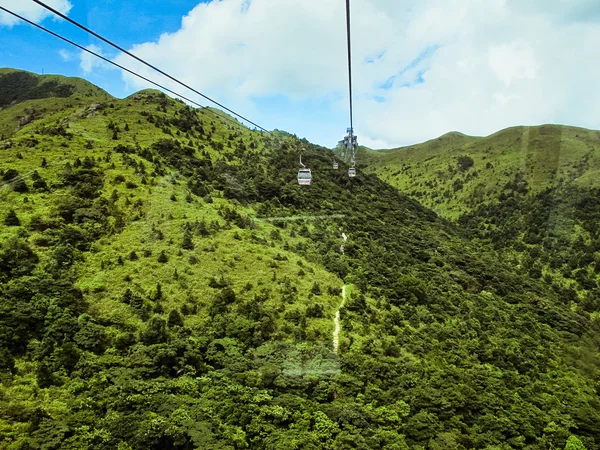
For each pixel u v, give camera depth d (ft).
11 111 486.38
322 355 168.86
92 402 124.98
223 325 169.68
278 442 125.90
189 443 118.62
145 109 366.22
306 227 282.56
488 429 158.81
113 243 195.00
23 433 109.70
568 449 153.38
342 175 398.42
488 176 553.64
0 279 152.46
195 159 300.20
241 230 236.84
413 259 294.25
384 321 205.67
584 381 192.44
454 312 238.68
